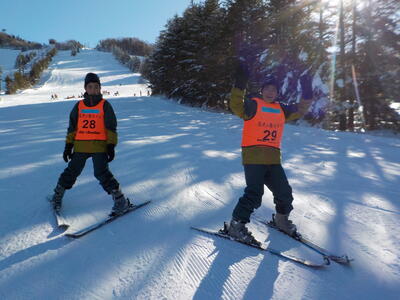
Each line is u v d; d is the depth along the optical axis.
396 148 7.08
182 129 9.02
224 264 1.95
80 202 2.93
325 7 15.07
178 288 1.70
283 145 7.14
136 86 68.62
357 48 14.74
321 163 5.24
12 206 2.74
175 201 3.05
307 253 2.15
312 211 2.93
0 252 2.00
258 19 18.02
